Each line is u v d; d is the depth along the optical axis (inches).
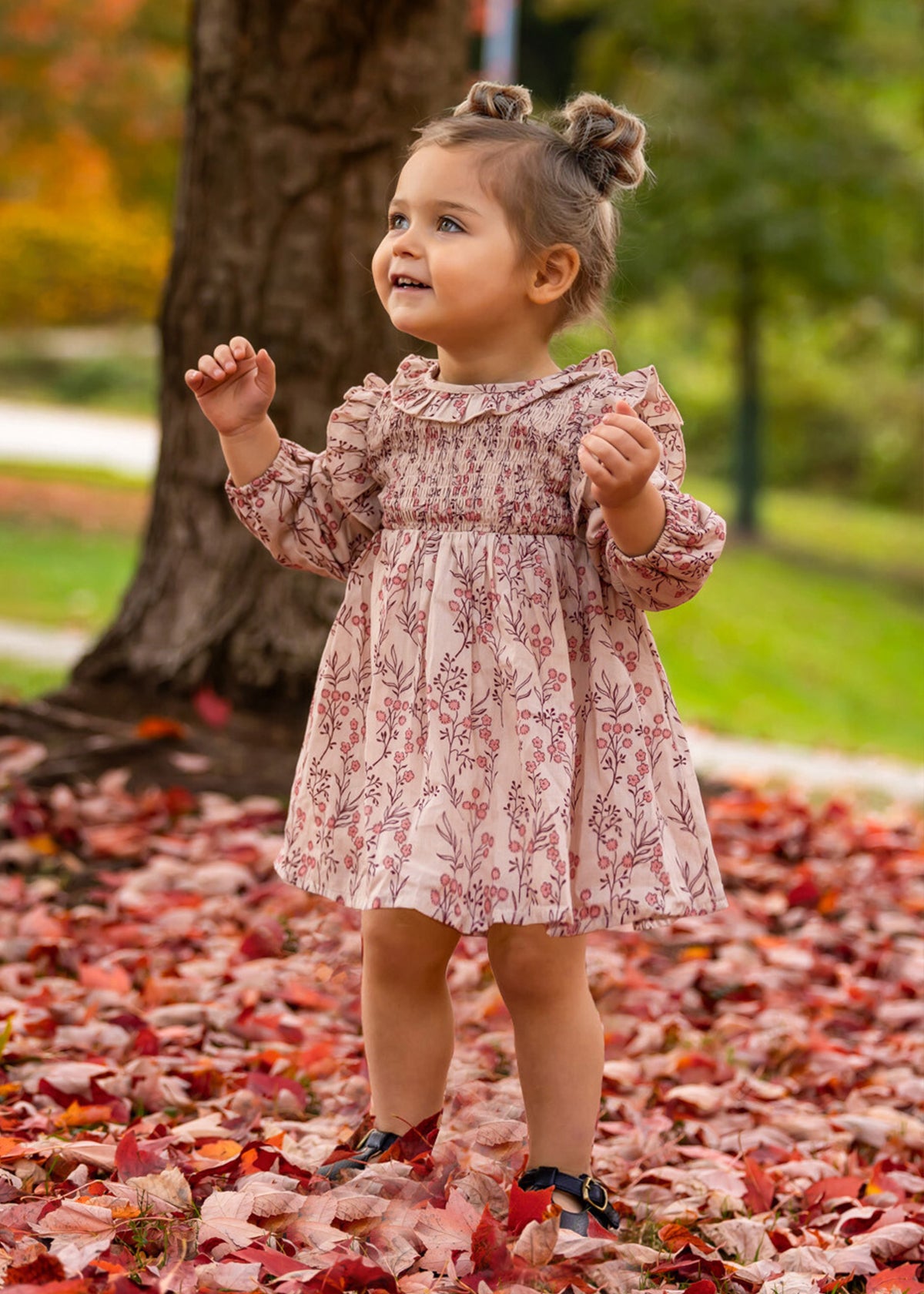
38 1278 88.4
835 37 813.9
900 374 1378.0
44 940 175.5
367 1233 98.8
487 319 108.0
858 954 208.2
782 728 506.3
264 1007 162.7
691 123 796.0
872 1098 153.6
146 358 1423.5
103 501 785.6
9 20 719.7
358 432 113.5
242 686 250.4
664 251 807.7
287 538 117.0
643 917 103.8
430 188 107.3
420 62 243.4
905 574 866.1
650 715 106.9
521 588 104.6
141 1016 154.6
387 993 110.0
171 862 204.8
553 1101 106.5
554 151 109.3
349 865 110.2
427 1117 111.2
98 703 253.3
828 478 1380.4
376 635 108.4
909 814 327.3
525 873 100.6
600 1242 98.1
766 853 258.8
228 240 247.6
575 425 105.3
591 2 906.7
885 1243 113.0
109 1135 123.0
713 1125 142.0
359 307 244.4
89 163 811.4
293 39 241.6
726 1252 112.7
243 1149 115.6
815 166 796.6
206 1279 90.4
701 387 1360.7
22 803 217.2
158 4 727.1
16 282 1291.8
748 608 694.5
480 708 104.1
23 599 538.3
